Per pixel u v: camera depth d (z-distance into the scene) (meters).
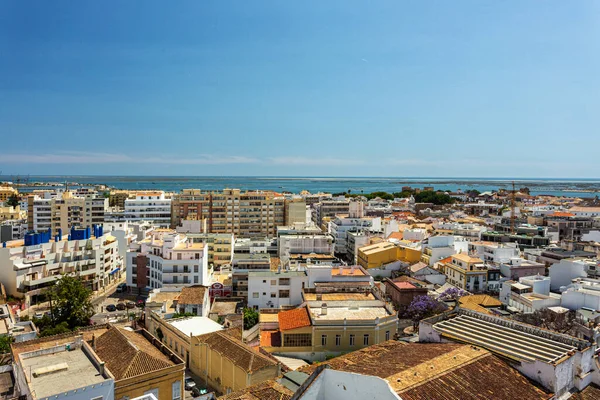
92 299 120.88
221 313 92.38
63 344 54.75
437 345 46.91
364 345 74.38
